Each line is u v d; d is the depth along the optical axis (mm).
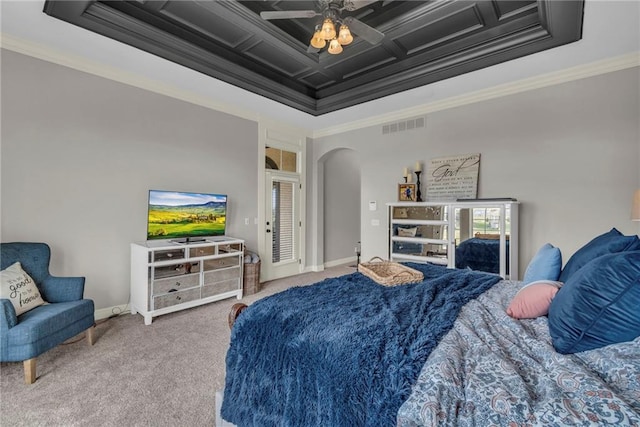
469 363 986
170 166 3887
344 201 6941
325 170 6426
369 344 1131
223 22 2895
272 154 5332
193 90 4008
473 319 1378
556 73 3396
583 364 964
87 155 3209
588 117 3246
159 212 3453
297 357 1223
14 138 2787
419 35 3100
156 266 3229
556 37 2723
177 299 3412
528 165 3613
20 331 2012
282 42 3215
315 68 3836
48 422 1696
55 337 2221
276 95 4250
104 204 3330
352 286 1973
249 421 1345
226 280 3939
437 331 1217
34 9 2396
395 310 1463
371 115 4988
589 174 3244
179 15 2785
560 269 1813
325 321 1362
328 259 6516
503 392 817
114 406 1837
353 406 979
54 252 3002
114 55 3096
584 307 1054
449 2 2607
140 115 3605
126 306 3492
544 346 1104
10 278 2279
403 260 4230
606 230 3158
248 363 1433
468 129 4070
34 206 2893
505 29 2904
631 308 985
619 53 3000
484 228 3574
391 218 4395
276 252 5371
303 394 1161
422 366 981
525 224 3635
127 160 3502
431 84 3762
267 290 4570
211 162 4340
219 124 4438
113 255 3398
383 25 2926
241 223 4766
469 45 3150
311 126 5664
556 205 3436
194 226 3766
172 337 2832
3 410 1788
